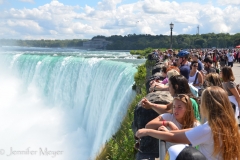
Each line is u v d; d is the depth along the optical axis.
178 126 3.57
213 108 2.98
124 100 14.61
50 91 26.17
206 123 3.02
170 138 3.07
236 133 2.92
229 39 122.31
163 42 105.75
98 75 20.17
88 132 19.73
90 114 20.14
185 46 107.62
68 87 23.98
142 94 10.89
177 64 8.54
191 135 2.98
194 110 3.93
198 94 6.03
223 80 6.18
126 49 123.94
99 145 15.34
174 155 2.27
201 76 7.48
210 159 2.94
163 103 4.69
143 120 4.76
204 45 114.44
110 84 18.00
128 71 15.89
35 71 27.72
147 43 113.38
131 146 6.33
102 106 18.55
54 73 25.73
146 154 4.65
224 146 2.87
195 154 2.22
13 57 30.33
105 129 16.17
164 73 7.50
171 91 4.17
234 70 23.89
